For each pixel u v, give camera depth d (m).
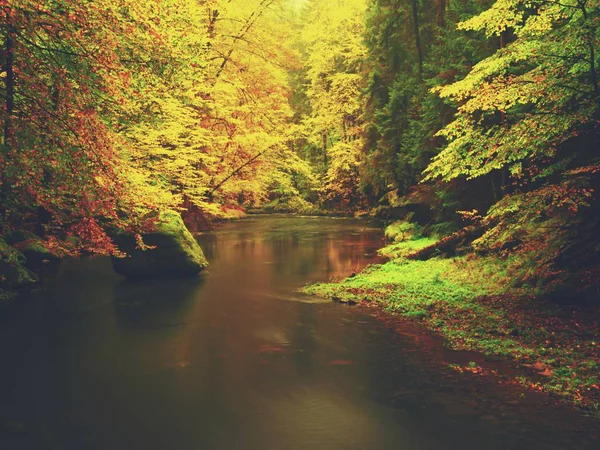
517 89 11.23
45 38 8.97
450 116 21.20
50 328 10.77
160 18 9.48
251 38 28.84
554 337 9.31
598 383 7.25
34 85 8.65
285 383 7.70
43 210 15.80
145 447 5.82
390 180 33.72
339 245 25.83
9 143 8.45
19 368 8.39
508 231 11.92
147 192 13.19
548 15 11.58
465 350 9.16
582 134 13.14
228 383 7.71
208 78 26.39
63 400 7.11
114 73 9.05
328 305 12.85
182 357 8.91
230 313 12.06
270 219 44.25
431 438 5.91
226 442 5.91
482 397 7.06
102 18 8.45
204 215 34.78
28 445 5.84
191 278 16.84
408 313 11.62
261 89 29.70
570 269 12.07
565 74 11.17
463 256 17.84
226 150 27.56
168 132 18.08
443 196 20.84
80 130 8.68
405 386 7.51
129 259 16.58
